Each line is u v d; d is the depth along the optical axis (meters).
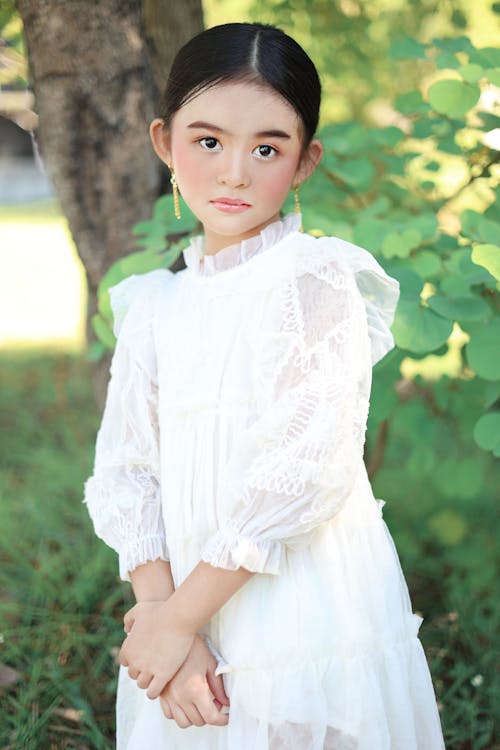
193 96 1.51
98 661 2.42
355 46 3.40
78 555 3.00
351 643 1.49
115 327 1.82
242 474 1.47
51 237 10.91
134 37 2.31
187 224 2.26
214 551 1.45
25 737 2.09
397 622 1.57
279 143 1.52
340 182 2.70
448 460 2.75
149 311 1.73
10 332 6.32
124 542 1.64
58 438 4.20
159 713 1.63
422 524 3.17
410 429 2.78
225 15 3.55
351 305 1.50
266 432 1.45
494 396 2.13
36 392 4.84
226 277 1.57
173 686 1.51
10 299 7.58
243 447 1.47
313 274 1.50
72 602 2.68
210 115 1.49
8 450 4.02
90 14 2.25
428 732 1.61
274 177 1.53
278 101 1.50
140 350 1.71
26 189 14.34
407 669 1.58
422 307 1.99
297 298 1.48
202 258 1.68
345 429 1.44
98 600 2.73
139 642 1.54
